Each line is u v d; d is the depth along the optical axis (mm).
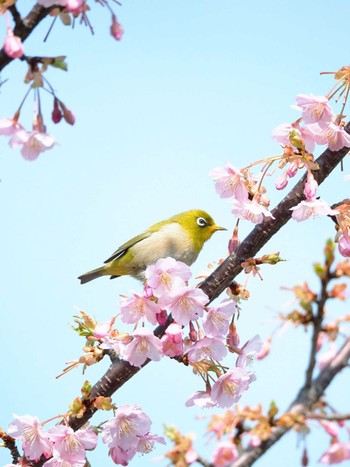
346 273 7410
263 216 10328
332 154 10344
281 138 10469
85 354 9977
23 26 7848
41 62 7973
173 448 8055
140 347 9875
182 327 10164
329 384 7480
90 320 10086
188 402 10008
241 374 9867
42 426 9555
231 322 10344
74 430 9938
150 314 9922
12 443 9836
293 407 7426
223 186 10430
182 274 9898
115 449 9836
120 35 8031
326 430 7965
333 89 10086
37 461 9789
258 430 7496
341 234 9992
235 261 10383
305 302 7504
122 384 10258
